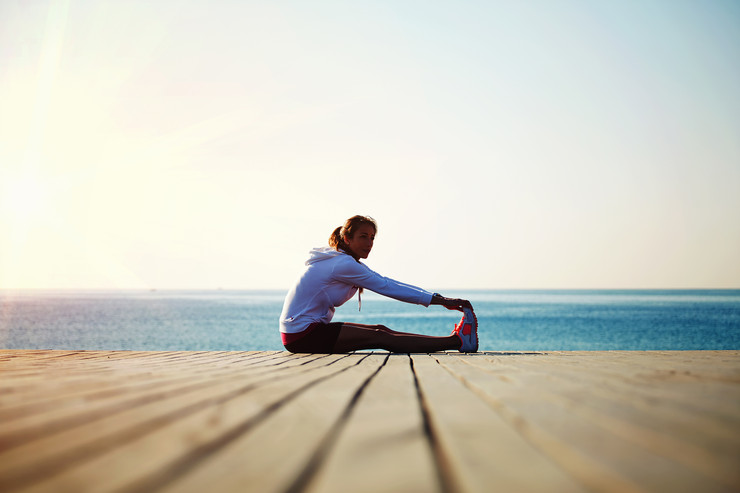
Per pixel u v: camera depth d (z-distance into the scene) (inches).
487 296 7268.7
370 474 36.1
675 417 54.9
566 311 2684.5
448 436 47.4
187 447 43.8
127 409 62.3
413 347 185.2
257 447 44.0
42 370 115.2
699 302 4143.7
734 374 99.7
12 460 39.9
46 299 5423.2
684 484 32.7
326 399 70.9
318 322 185.5
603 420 53.5
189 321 1873.8
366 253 197.2
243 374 105.1
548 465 37.4
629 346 1077.1
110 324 1704.0
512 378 93.6
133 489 32.9
